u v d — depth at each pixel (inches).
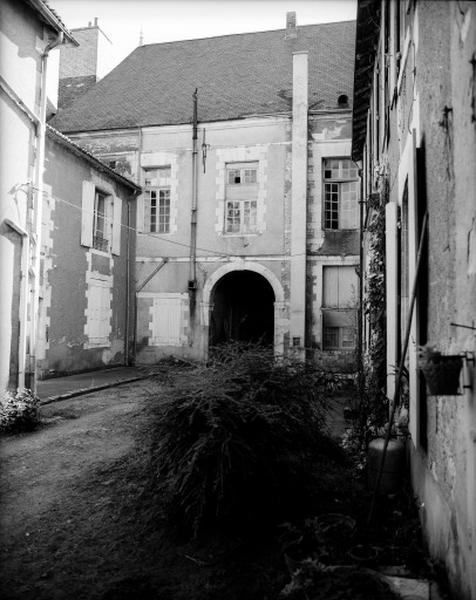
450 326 108.5
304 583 110.6
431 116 132.6
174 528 154.8
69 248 522.6
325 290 612.1
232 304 743.7
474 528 87.0
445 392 91.0
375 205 281.9
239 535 149.2
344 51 717.3
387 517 152.2
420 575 114.3
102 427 287.0
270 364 166.1
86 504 179.2
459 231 100.3
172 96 715.4
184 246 651.5
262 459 149.9
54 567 137.0
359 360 271.6
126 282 652.7
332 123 617.0
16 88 323.0
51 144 490.0
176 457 150.0
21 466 223.0
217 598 120.1
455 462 102.7
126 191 655.1
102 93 755.4
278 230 623.8
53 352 499.5
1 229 308.5
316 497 169.9
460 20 98.4
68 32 357.7
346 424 269.9
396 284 202.8
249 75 718.5
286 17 789.9
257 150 634.2
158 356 650.2
